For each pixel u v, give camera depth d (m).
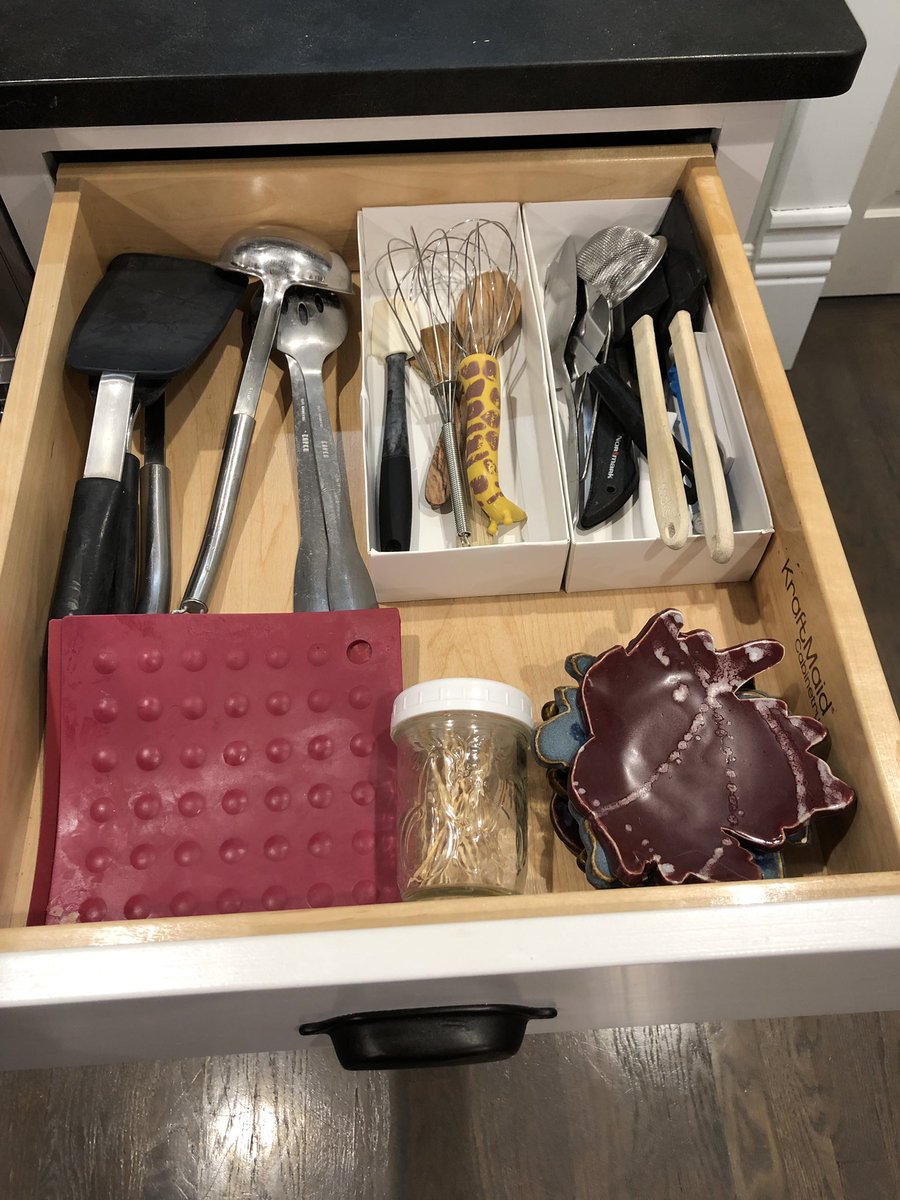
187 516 0.75
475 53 0.69
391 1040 0.53
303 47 0.69
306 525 0.71
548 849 0.63
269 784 0.61
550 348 0.79
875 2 0.96
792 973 0.53
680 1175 0.99
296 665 0.63
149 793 0.60
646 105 0.72
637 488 0.73
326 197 0.78
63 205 0.73
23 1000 0.45
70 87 0.67
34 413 0.65
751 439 0.70
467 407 0.74
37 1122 1.01
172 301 0.75
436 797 0.56
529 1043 1.05
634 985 0.53
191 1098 1.02
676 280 0.76
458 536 0.70
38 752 0.64
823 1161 1.00
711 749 0.58
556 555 0.67
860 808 0.58
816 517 0.63
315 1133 1.01
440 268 0.84
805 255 1.25
